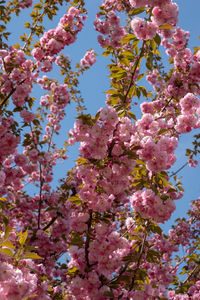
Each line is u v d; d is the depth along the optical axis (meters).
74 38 6.80
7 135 6.60
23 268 3.01
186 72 6.16
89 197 4.23
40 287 3.79
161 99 6.77
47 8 7.25
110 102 4.68
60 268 6.74
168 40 6.54
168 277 5.78
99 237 4.19
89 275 4.12
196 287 6.00
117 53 6.77
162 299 4.02
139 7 4.00
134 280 4.11
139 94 4.68
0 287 2.68
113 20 6.71
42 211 8.20
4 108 7.05
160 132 4.29
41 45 6.67
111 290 4.17
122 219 7.20
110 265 4.10
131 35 4.32
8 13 7.35
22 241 3.18
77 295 4.19
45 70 7.00
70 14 6.81
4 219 3.65
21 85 6.57
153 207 3.89
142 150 4.05
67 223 6.42
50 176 8.65
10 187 8.09
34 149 7.30
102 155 4.10
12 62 6.73
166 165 4.17
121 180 4.33
